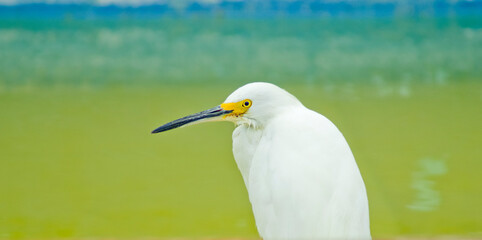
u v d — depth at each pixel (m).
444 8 21.83
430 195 8.55
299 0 22.33
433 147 10.80
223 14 22.28
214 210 8.29
